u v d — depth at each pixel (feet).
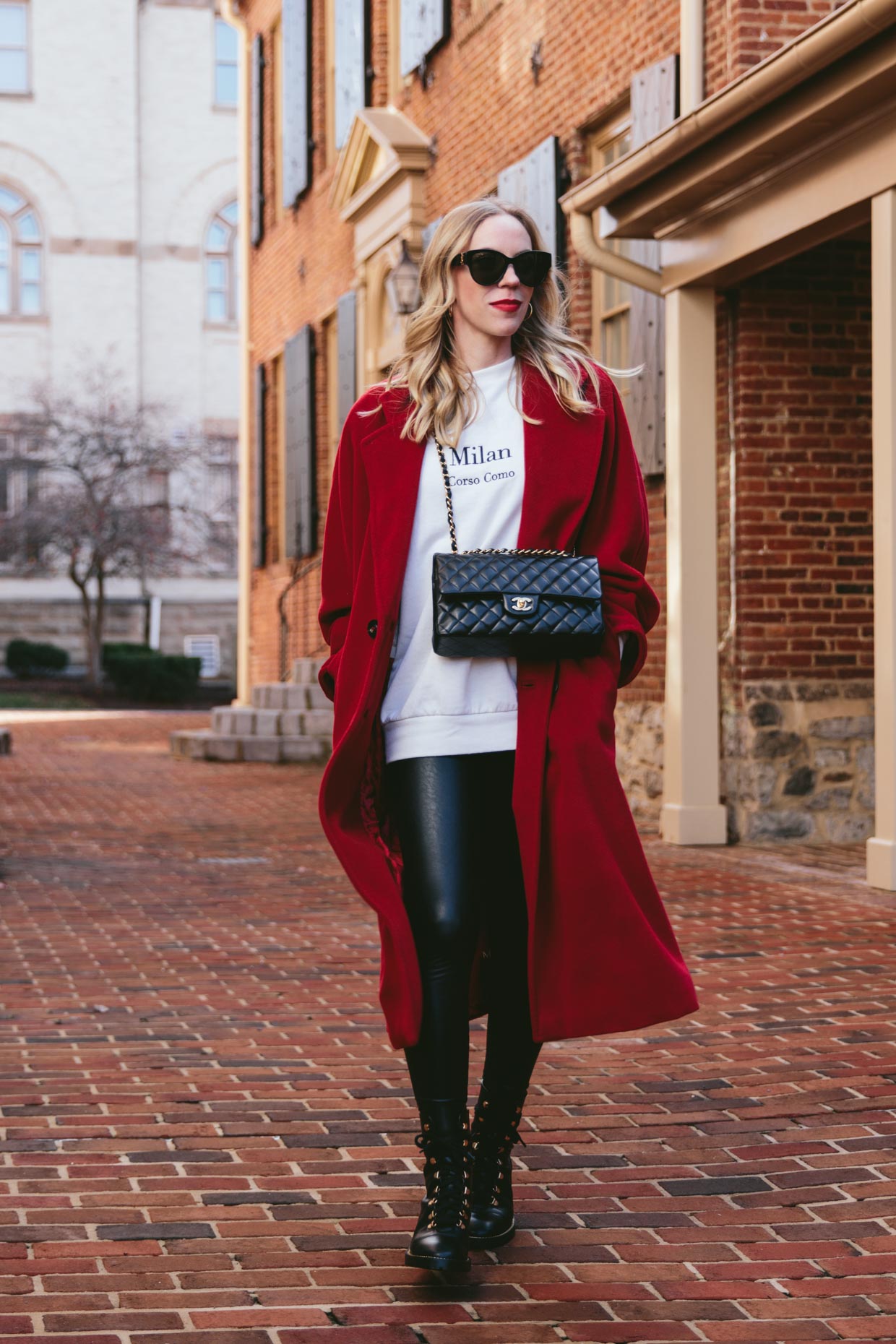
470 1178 9.75
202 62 109.09
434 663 9.19
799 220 24.17
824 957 18.47
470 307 9.39
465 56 41.73
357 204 50.01
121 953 19.53
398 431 9.36
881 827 23.11
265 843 30.91
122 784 44.06
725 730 29.01
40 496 99.14
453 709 9.13
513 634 8.87
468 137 41.73
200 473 107.86
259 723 52.65
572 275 34.81
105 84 107.04
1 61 106.22
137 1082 13.58
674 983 8.98
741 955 18.67
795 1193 10.75
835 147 23.02
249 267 67.97
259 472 65.10
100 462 99.04
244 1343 8.34
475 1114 9.83
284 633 59.93
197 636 107.76
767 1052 14.46
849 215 23.45
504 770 9.28
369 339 50.70
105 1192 10.71
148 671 92.84
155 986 17.65
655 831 30.45
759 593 28.43
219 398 109.70
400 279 42.34
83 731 69.10
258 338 66.85
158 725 73.46
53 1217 10.23
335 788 9.23
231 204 109.81
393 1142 11.88
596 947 8.93
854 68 21.04
